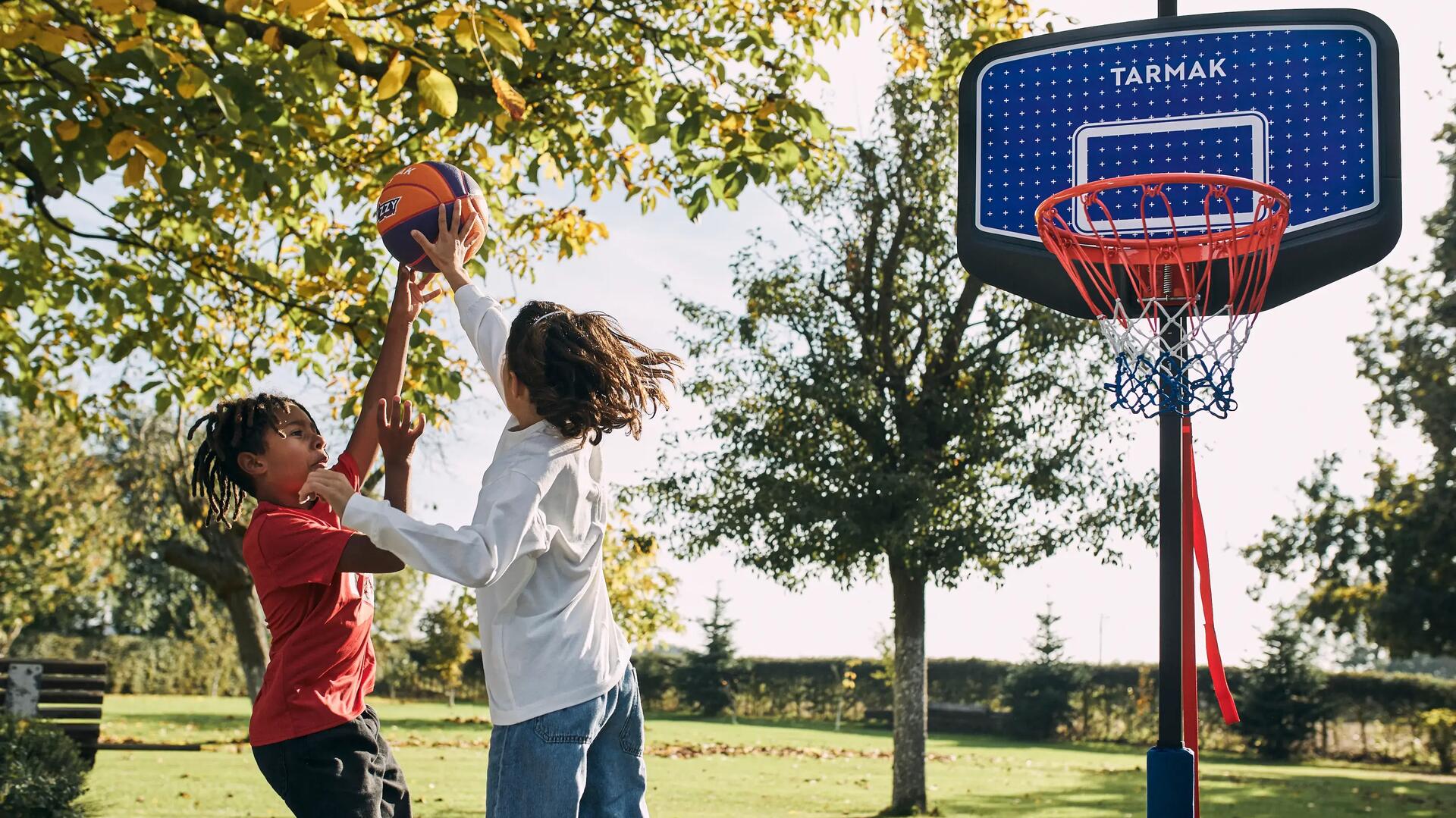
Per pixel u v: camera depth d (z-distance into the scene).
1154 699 27.20
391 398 3.48
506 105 5.16
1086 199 4.94
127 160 5.41
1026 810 12.52
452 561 2.39
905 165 12.80
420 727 22.77
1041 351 12.45
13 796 7.95
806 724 30.38
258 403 3.17
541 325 2.71
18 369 8.81
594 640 2.69
